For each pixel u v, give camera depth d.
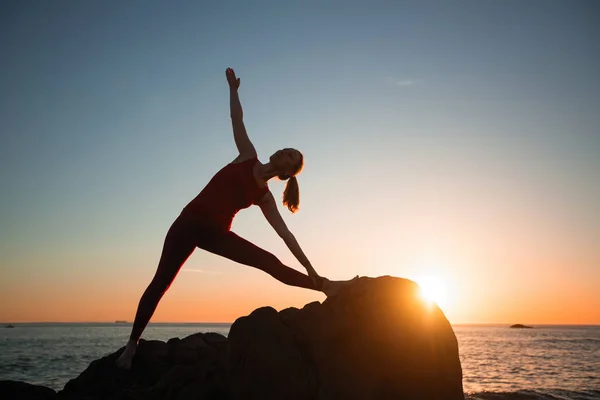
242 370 4.85
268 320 5.03
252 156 5.15
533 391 17.62
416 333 4.90
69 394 5.20
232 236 5.02
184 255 5.02
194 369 5.09
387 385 4.73
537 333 133.12
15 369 26.03
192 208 4.92
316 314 5.14
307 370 4.77
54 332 124.88
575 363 32.53
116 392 5.09
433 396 4.75
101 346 52.44
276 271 5.09
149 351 5.55
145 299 5.12
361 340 4.89
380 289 5.16
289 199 5.34
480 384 21.05
